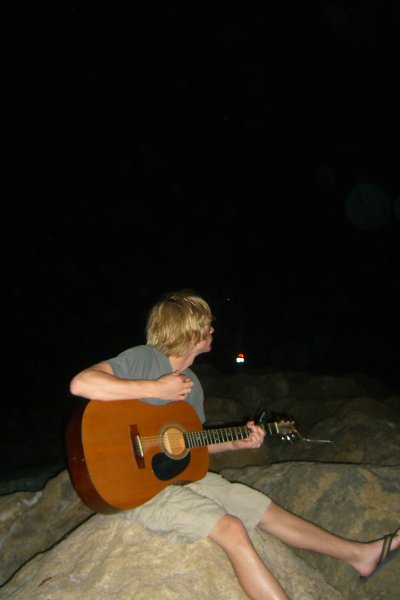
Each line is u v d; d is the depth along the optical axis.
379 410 7.15
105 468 2.68
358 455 5.24
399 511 3.47
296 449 5.87
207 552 2.71
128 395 2.71
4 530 4.10
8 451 10.01
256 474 4.14
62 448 10.29
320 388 9.05
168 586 2.58
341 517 3.51
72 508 4.13
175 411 3.02
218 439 3.11
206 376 10.29
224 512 2.65
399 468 3.83
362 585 3.20
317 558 3.38
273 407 8.81
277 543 3.09
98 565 2.76
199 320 3.03
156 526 2.71
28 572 3.03
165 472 2.84
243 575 2.52
